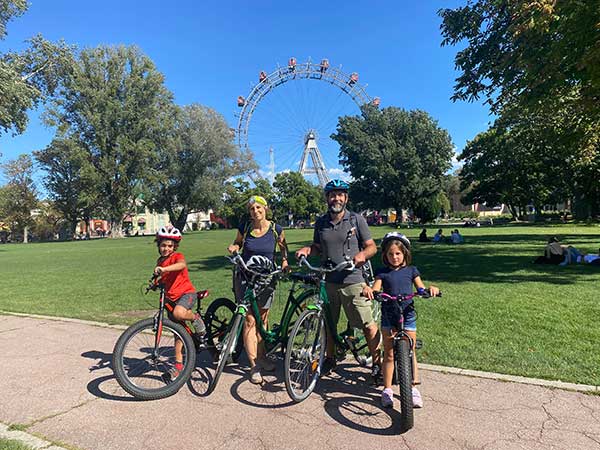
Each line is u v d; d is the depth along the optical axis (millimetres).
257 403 3850
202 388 4211
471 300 7621
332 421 3479
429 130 57844
